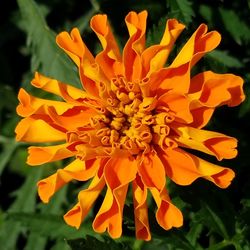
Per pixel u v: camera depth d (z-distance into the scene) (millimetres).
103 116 239
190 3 273
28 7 309
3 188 371
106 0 314
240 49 308
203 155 263
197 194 266
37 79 248
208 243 288
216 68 287
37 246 333
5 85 367
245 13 299
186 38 272
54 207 327
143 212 234
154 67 234
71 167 238
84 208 234
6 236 341
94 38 336
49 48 306
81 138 235
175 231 270
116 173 235
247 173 273
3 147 365
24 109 246
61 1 350
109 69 242
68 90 245
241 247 268
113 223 232
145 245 292
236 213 268
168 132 231
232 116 286
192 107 228
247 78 296
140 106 235
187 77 230
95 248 260
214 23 297
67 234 289
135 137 235
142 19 241
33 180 339
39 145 346
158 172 232
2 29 375
